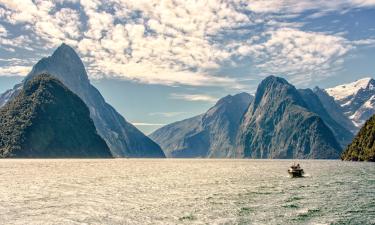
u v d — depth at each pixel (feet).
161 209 228.22
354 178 448.65
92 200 261.24
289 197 280.31
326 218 205.87
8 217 202.90
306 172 566.77
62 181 392.47
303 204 247.91
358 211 224.74
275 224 191.52
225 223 192.24
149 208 231.30
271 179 438.81
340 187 348.79
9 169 584.81
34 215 208.64
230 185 364.99
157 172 570.05
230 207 235.81
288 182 398.42
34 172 520.83
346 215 213.66
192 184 373.61
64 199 264.31
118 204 245.24
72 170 578.25
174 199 267.80
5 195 280.31
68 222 193.77
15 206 233.76
